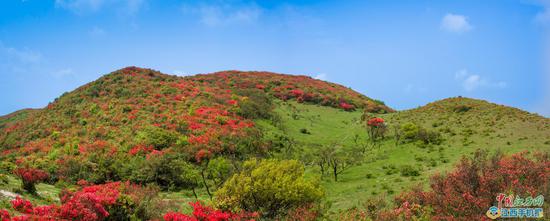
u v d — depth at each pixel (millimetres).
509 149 44000
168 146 50938
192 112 63188
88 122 61500
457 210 19578
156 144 50875
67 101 72062
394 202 26281
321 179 43562
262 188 26156
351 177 43094
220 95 78562
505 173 21734
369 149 55281
